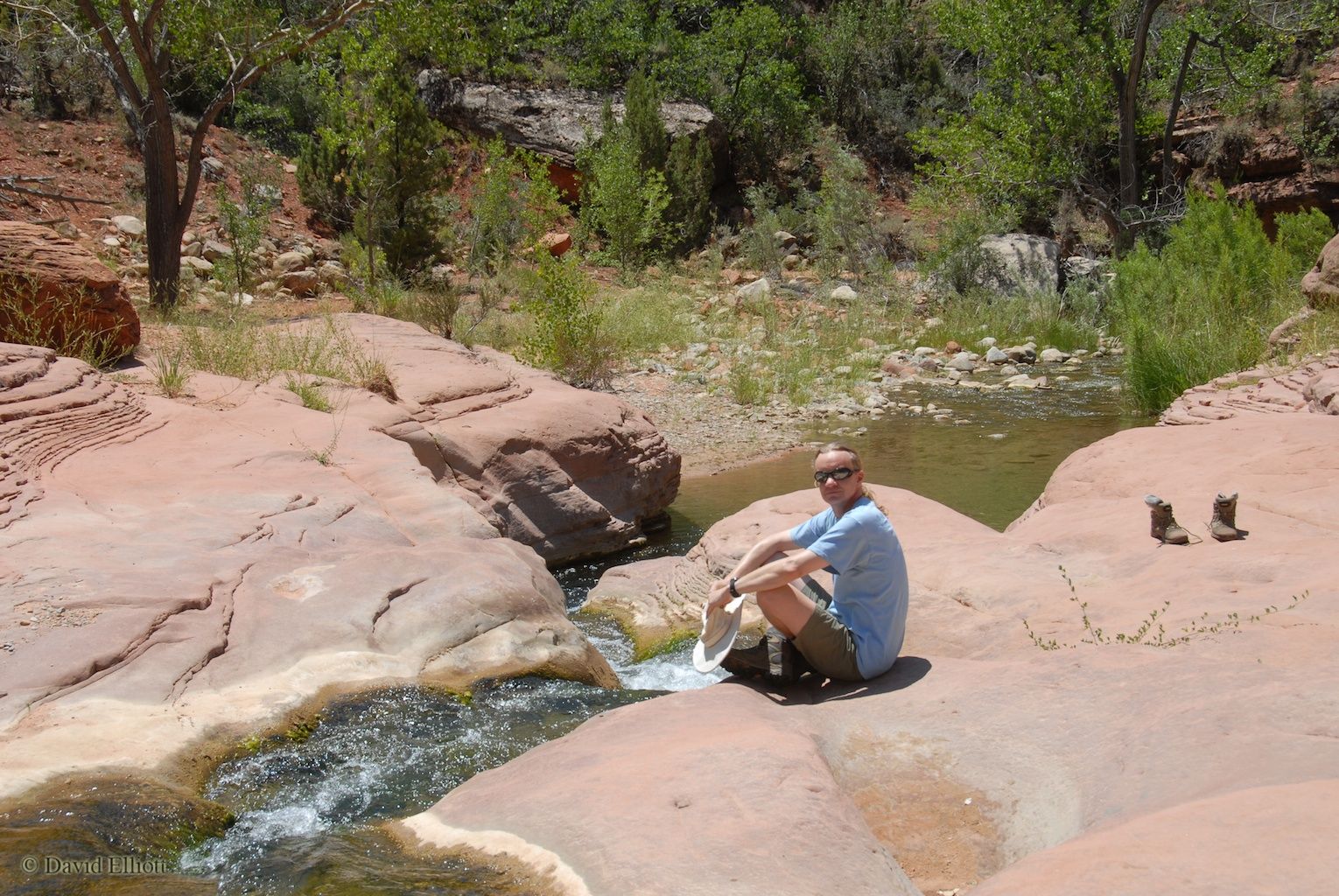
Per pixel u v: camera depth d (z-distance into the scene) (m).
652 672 5.89
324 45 20.28
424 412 9.50
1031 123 25.19
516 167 22.59
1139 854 2.30
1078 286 22.72
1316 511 5.88
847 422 14.16
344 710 4.48
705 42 29.45
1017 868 2.43
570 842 2.84
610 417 10.21
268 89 24.92
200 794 3.78
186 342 10.71
